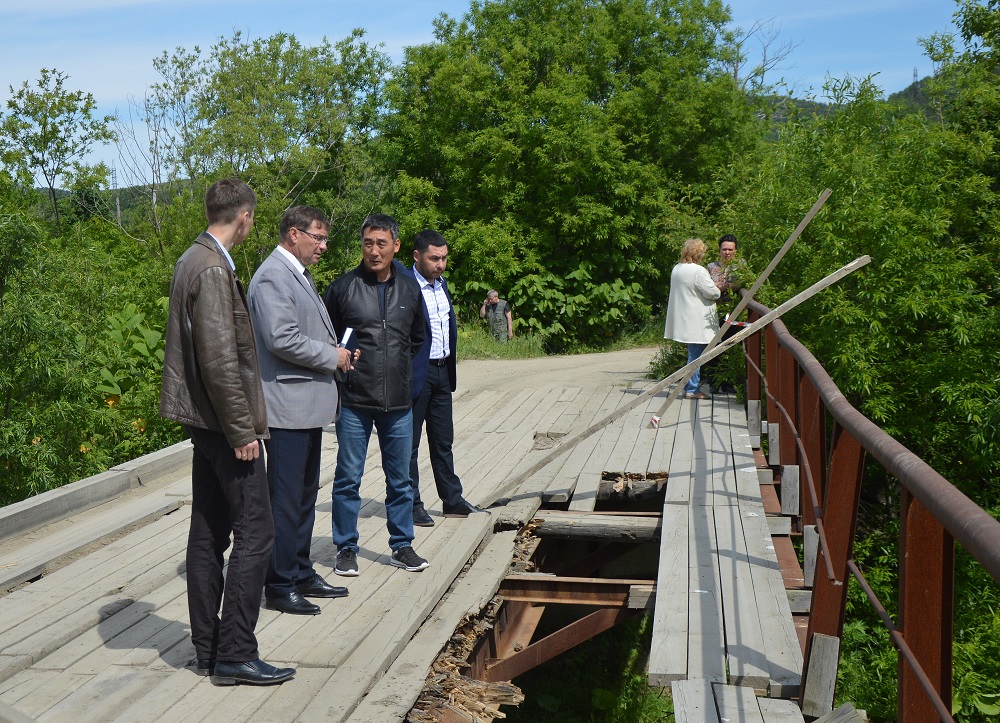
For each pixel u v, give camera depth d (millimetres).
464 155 22234
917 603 2252
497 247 21234
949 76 13703
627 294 21891
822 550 3227
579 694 8969
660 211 21891
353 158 23469
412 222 22375
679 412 9359
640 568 10258
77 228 12406
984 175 11867
